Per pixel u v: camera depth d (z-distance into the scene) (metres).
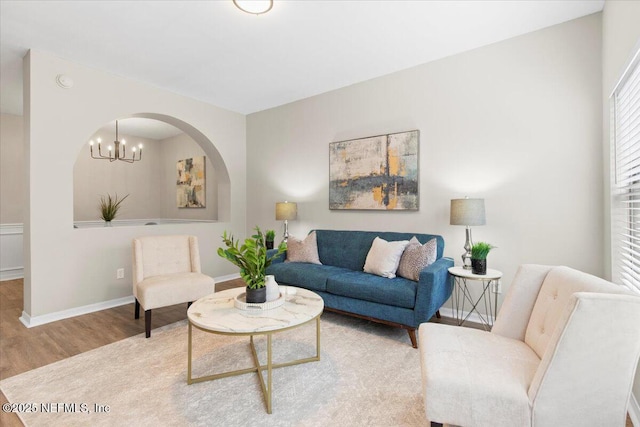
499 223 2.86
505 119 2.83
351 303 2.74
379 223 3.60
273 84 3.80
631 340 1.08
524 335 1.67
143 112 3.74
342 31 2.66
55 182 3.05
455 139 3.08
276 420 1.58
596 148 2.45
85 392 1.83
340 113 3.91
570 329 1.10
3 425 1.57
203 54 3.05
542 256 2.68
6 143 4.91
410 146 3.32
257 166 4.86
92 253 3.34
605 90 2.28
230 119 4.78
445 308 3.16
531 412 1.14
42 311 2.97
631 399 1.61
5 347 2.44
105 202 6.00
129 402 1.74
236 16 2.44
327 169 4.04
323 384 1.91
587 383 1.11
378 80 3.58
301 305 2.05
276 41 2.81
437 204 3.20
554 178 2.62
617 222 2.12
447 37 2.77
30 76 2.90
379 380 1.95
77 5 2.29
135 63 3.23
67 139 3.13
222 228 4.71
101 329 2.81
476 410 1.20
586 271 2.50
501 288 2.86
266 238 4.26
